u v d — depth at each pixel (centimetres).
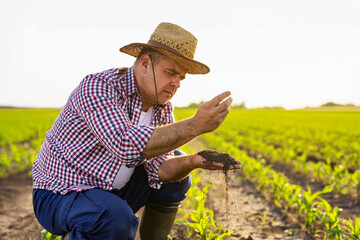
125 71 232
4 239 375
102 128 200
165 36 214
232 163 234
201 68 233
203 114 187
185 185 268
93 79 214
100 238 202
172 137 193
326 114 6850
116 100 214
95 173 215
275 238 369
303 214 462
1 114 5434
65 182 215
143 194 256
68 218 205
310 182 715
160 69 216
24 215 470
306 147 1197
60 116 226
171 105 258
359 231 316
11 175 769
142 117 241
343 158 995
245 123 3130
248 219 441
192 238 357
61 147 219
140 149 194
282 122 3488
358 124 3288
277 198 514
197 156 233
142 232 278
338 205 532
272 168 909
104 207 201
